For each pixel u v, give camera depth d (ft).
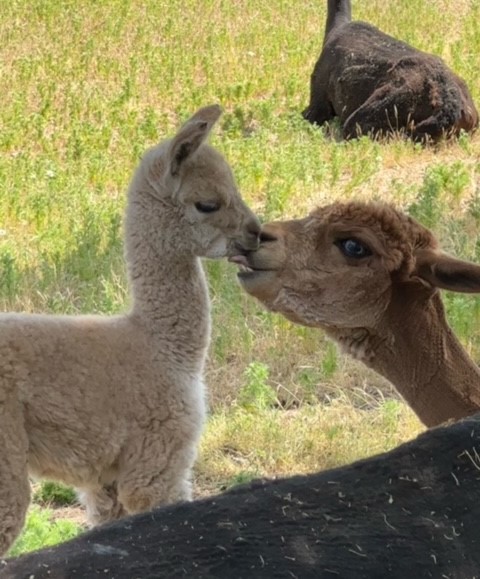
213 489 33.47
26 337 25.82
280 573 14.69
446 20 112.88
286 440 35.37
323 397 39.45
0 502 25.20
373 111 78.02
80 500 29.27
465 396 23.26
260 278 23.39
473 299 42.60
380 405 37.60
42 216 59.41
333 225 23.02
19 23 104.99
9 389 25.38
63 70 93.71
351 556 15.25
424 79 77.20
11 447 25.29
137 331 27.22
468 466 17.26
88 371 26.21
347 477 16.90
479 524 16.31
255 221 27.78
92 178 68.23
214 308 43.42
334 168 65.21
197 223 27.30
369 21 109.70
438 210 53.47
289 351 41.37
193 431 27.37
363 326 23.32
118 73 94.17
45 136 80.59
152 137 77.82
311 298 23.25
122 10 109.70
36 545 28.68
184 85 92.63
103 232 54.54
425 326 23.11
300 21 110.73
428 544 15.75
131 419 26.61
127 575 14.20
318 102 85.81
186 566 14.51
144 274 27.53
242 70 96.68
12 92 88.63
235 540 15.11
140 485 26.76
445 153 73.97
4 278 46.26
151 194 27.45
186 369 27.48
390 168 70.23
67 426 25.98
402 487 16.75
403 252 22.72
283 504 16.10
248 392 37.99
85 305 43.80
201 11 112.57
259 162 66.33
